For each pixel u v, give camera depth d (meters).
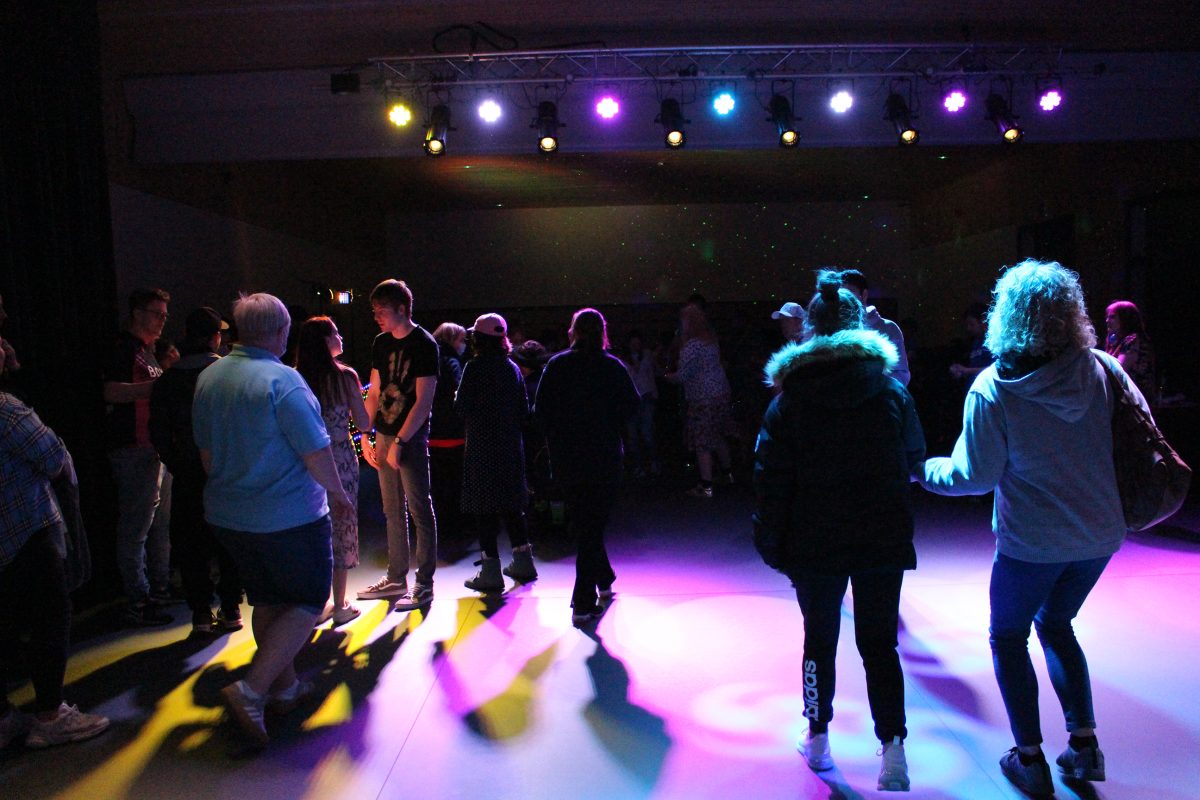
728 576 4.75
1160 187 8.34
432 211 14.47
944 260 13.16
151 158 7.45
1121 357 5.52
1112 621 3.80
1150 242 8.64
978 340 6.92
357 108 7.54
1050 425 2.26
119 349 4.26
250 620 4.23
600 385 3.90
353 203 12.86
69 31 4.54
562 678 3.36
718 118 7.55
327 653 3.68
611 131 7.61
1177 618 3.82
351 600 4.49
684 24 6.79
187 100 7.38
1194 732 2.80
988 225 11.82
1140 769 2.58
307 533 2.90
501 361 4.43
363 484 8.48
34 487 2.85
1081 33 7.05
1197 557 4.78
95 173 4.72
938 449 8.35
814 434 2.37
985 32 7.02
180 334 7.82
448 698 3.20
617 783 2.59
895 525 2.35
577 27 6.80
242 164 9.12
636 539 5.75
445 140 7.34
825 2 6.42
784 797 2.49
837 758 2.70
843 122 7.60
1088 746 2.46
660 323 14.38
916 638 3.69
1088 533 2.27
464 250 14.51
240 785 2.62
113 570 4.64
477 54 6.89
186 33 6.61
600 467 3.90
